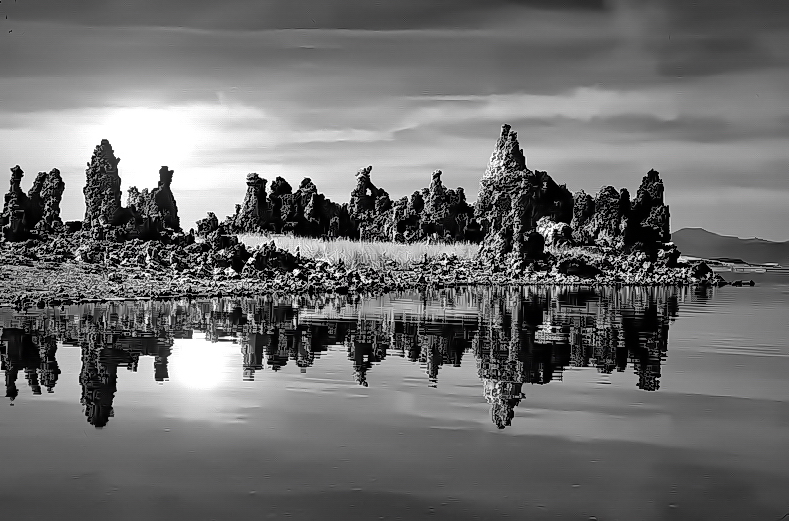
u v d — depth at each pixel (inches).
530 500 413.7
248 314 1175.0
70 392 606.9
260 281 1770.4
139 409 562.9
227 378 672.4
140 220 1950.1
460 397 615.8
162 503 403.2
